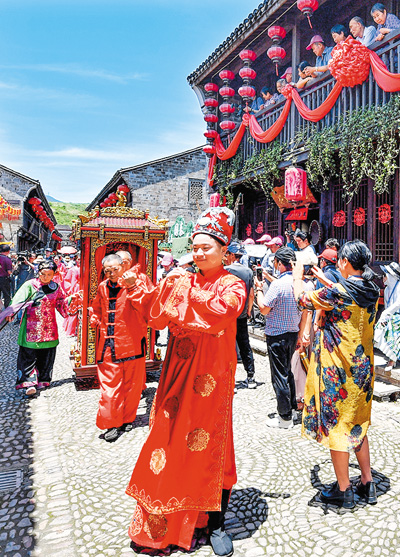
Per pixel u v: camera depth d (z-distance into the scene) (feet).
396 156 20.48
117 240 18.45
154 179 68.64
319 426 9.29
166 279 7.92
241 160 33.94
